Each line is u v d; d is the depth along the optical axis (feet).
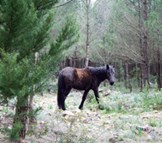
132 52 78.07
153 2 79.30
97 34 99.14
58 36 20.40
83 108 50.06
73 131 28.40
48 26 20.11
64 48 20.74
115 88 103.65
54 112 38.47
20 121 20.25
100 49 101.14
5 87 17.44
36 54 20.49
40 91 18.99
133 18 78.23
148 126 35.04
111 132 31.30
